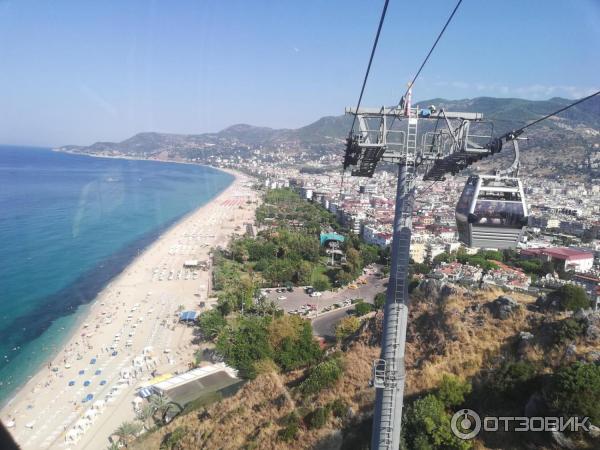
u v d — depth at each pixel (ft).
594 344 131.23
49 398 248.52
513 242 87.35
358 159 92.58
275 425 148.25
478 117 83.41
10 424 224.94
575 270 465.06
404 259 86.69
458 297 184.14
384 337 88.12
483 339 156.04
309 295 424.87
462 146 81.51
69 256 499.92
